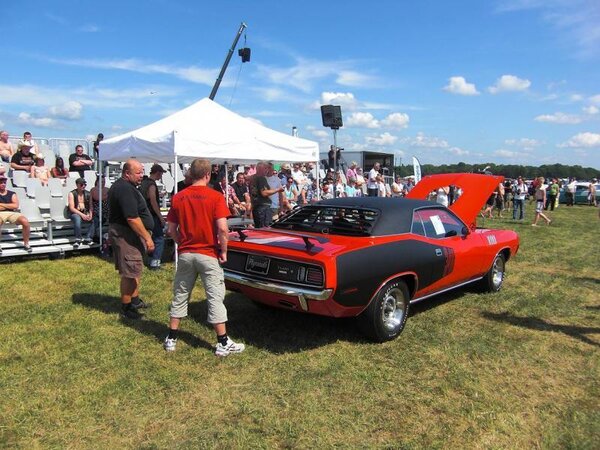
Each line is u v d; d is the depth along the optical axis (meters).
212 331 4.89
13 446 2.93
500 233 6.88
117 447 2.95
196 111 8.37
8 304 5.69
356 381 3.88
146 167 14.12
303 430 3.16
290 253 4.37
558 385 3.93
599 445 3.09
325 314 4.39
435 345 4.69
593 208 31.53
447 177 7.68
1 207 8.00
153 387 3.69
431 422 3.31
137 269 5.22
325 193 15.83
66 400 3.47
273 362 4.20
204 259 4.18
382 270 4.55
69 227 9.09
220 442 3.02
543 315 5.75
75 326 4.96
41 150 12.97
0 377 3.79
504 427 3.27
